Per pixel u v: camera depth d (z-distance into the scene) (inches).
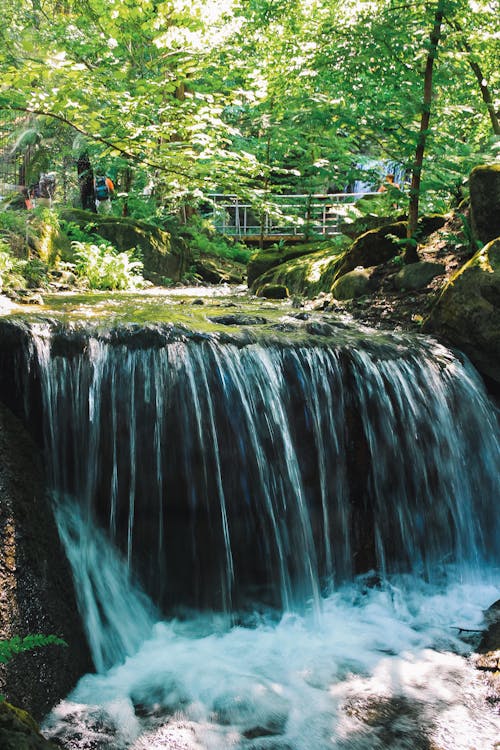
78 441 188.9
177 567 191.5
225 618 192.4
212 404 197.2
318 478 209.3
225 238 751.1
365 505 214.7
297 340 222.1
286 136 509.7
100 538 185.8
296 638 183.3
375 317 298.2
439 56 316.5
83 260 443.8
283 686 159.3
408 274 316.5
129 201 677.3
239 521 197.0
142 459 191.3
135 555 188.7
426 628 188.5
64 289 382.3
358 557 211.6
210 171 399.2
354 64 317.1
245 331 222.2
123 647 172.2
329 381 215.5
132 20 542.6
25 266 362.9
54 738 135.0
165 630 184.4
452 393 236.2
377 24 311.4
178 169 403.9
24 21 510.6
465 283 255.3
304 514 205.6
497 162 331.0
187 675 162.6
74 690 150.6
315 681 161.3
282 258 482.6
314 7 503.8
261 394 204.5
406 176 373.4
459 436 233.3
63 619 156.0
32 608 148.1
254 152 564.4
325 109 336.8
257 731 142.6
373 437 218.2
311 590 203.8
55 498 180.9
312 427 210.4
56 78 366.0
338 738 140.5
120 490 190.2
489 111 459.5
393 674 164.4
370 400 219.8
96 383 191.8
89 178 651.5
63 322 202.4
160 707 149.7
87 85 358.3
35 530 163.3
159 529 191.5
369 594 206.8
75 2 563.5
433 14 310.0
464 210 354.3
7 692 131.7
